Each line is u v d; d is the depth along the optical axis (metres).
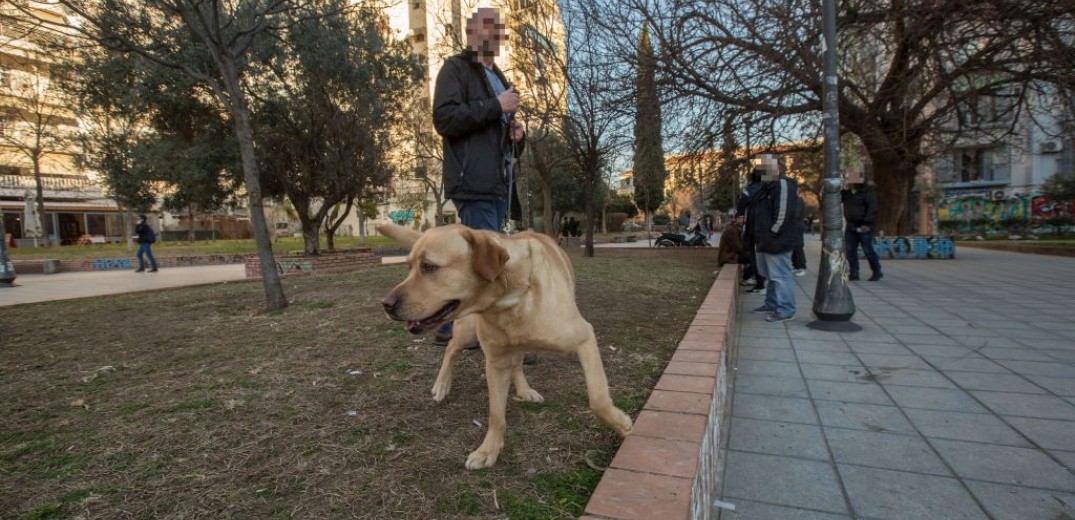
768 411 3.48
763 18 9.76
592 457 2.27
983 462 2.68
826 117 5.88
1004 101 12.96
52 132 24.92
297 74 13.05
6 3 5.69
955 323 6.00
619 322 5.12
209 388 3.15
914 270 11.71
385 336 4.47
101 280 13.00
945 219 30.28
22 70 20.22
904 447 2.88
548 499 1.93
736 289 7.41
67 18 7.16
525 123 14.77
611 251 18.91
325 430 2.51
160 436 2.45
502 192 3.71
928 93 11.77
